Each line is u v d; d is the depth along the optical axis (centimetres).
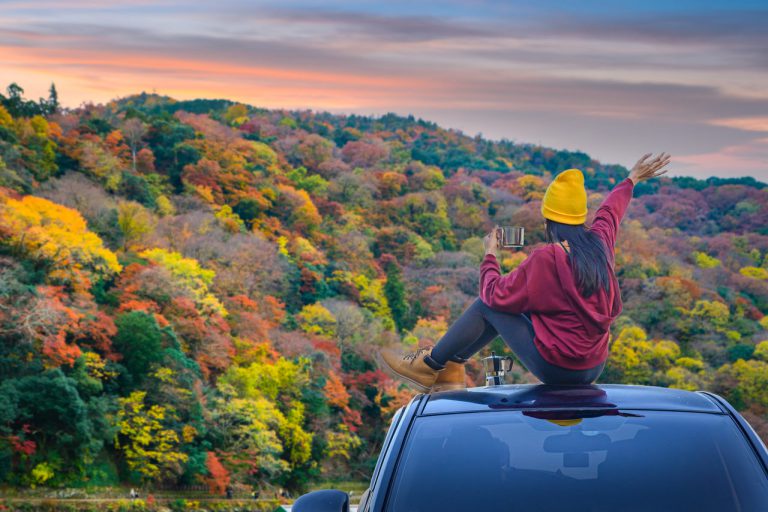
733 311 16088
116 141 16600
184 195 15875
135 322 8544
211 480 8306
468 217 19962
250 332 10994
